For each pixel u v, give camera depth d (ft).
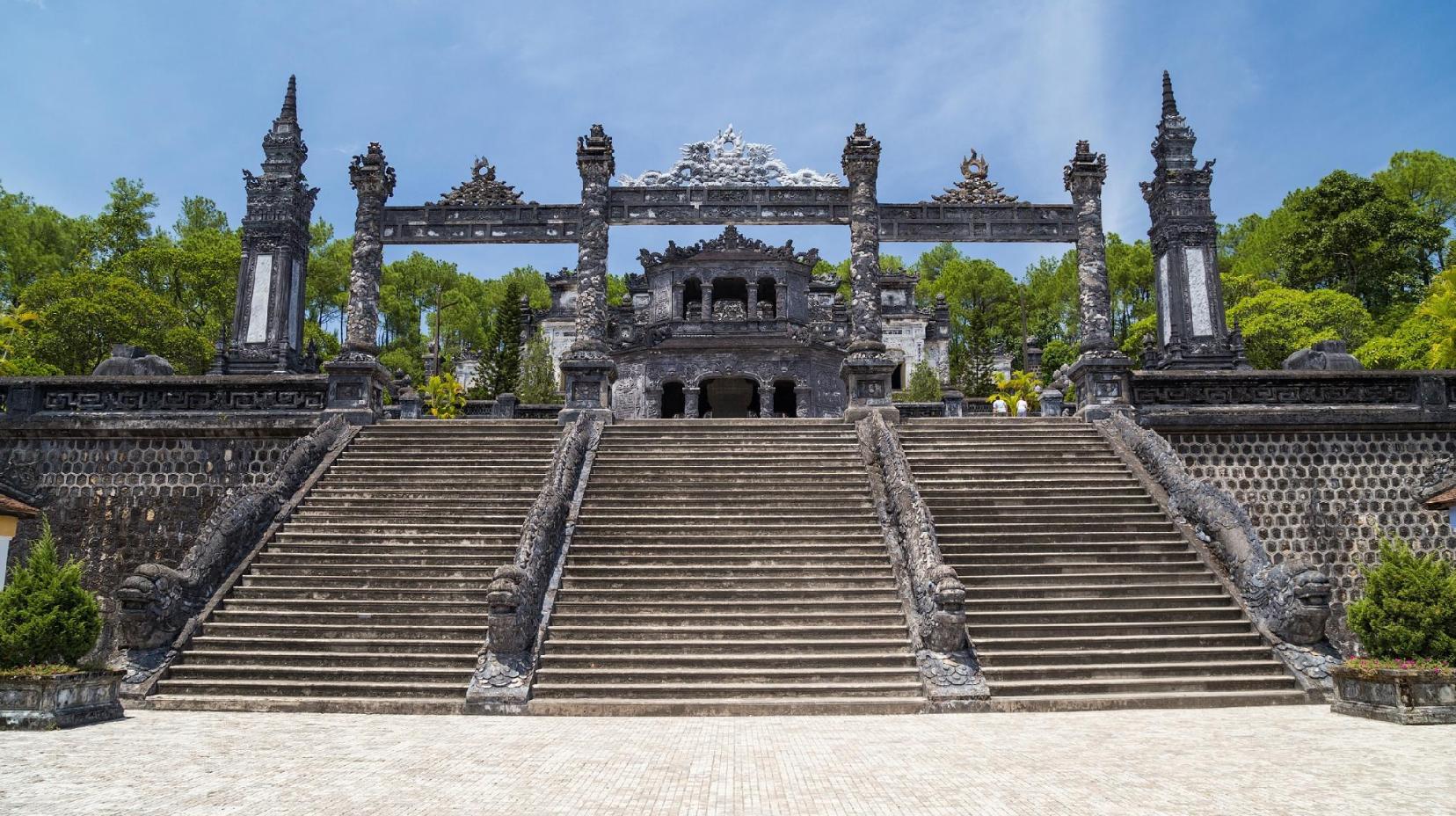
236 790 25.05
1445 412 60.49
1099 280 74.95
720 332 128.26
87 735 33.12
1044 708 38.83
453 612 44.55
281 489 52.85
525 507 52.80
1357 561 59.52
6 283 132.16
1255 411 61.16
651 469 57.47
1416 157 156.76
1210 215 80.12
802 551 48.93
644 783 25.86
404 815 22.58
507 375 136.87
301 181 82.79
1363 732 33.47
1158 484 54.95
